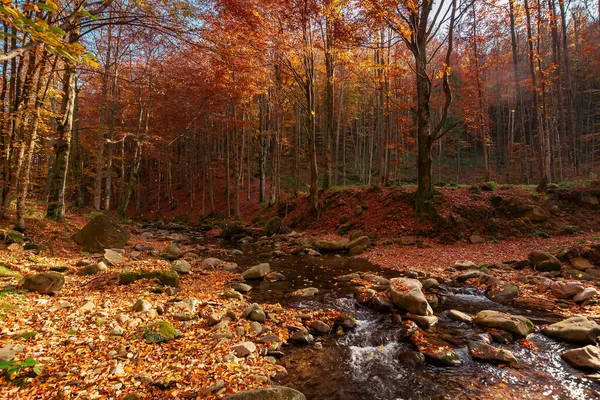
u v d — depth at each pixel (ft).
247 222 77.25
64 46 8.05
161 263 33.78
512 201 48.62
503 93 113.91
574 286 24.26
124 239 39.73
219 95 71.92
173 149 120.16
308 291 27.12
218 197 107.45
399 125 77.92
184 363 14.19
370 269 35.76
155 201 126.41
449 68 44.16
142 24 18.61
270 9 49.62
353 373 15.24
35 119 33.01
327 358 16.55
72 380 11.94
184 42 20.66
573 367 15.52
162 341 16.05
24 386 11.41
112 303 20.76
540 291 25.94
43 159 63.26
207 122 91.15
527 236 43.88
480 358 16.48
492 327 19.75
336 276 33.19
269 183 112.37
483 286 28.14
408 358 16.48
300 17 51.11
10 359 12.16
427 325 20.33
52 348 14.08
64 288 22.74
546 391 13.73
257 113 90.68
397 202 55.52
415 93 71.61
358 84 84.48
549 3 55.77
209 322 18.99
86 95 88.12
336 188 69.77
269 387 12.15
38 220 39.04
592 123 120.47
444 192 52.95
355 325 20.63
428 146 50.67
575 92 89.86
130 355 14.29
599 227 43.19
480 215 47.65
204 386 12.58
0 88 41.14
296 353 16.92
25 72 33.99
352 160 145.79
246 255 45.14
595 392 13.56
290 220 67.51
